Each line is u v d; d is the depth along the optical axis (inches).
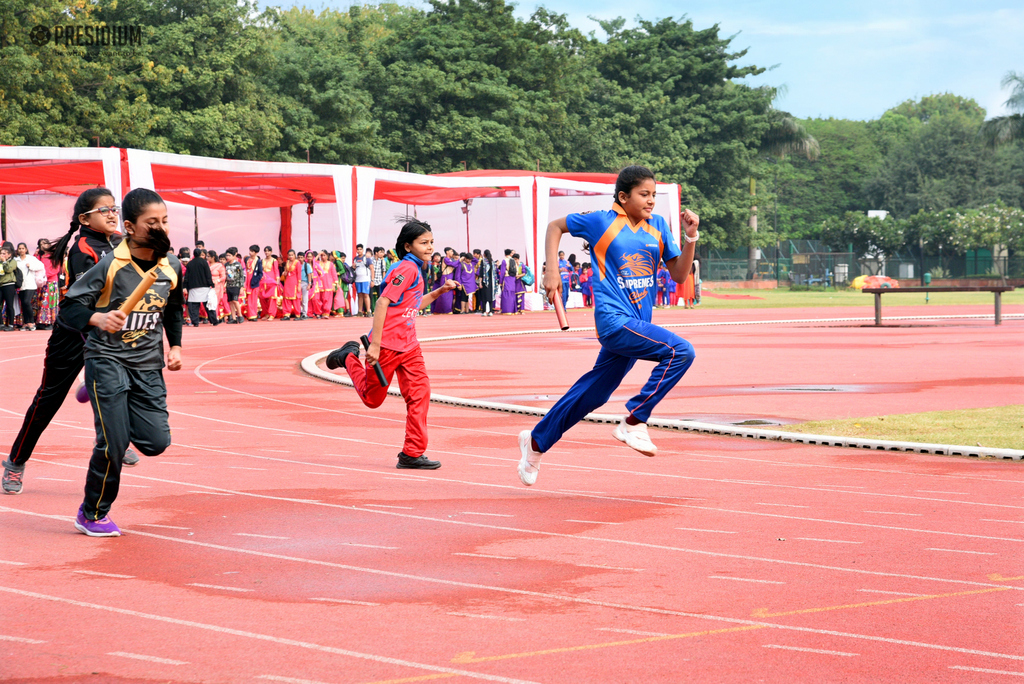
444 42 2079.2
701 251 2726.4
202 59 1680.6
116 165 957.8
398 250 280.7
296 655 136.7
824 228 3046.3
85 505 200.5
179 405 410.3
